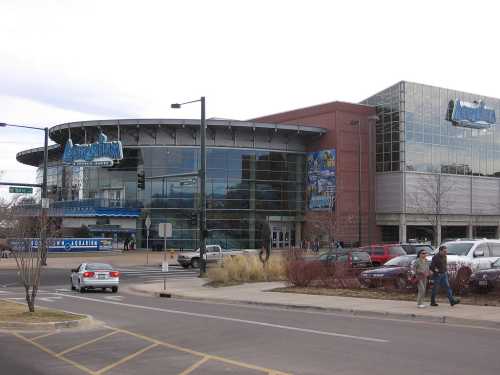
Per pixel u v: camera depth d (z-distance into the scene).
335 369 9.02
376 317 16.16
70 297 24.31
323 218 63.19
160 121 64.44
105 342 11.85
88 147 66.50
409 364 9.34
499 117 77.00
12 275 37.50
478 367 9.09
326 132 68.62
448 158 71.25
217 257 44.81
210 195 65.50
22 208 54.47
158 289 27.83
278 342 11.70
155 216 65.12
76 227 66.19
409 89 68.12
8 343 11.70
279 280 29.80
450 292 17.09
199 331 13.42
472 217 73.25
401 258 24.17
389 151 68.62
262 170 68.06
